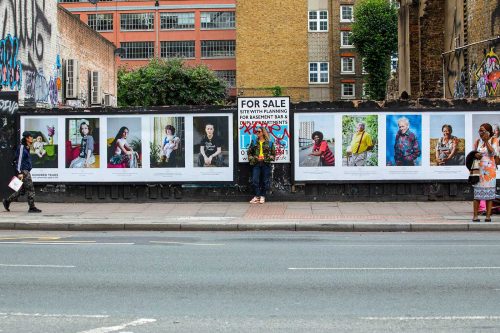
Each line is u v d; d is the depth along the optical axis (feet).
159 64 214.90
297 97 231.71
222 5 297.94
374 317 24.34
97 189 65.72
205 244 43.96
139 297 27.78
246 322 23.71
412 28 116.37
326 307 25.93
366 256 38.42
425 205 61.87
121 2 299.58
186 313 25.08
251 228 52.01
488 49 85.30
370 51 221.25
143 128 65.00
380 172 63.82
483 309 25.48
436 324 23.32
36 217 55.72
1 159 65.57
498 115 63.16
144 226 52.44
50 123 65.57
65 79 106.11
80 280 31.40
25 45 86.99
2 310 25.57
